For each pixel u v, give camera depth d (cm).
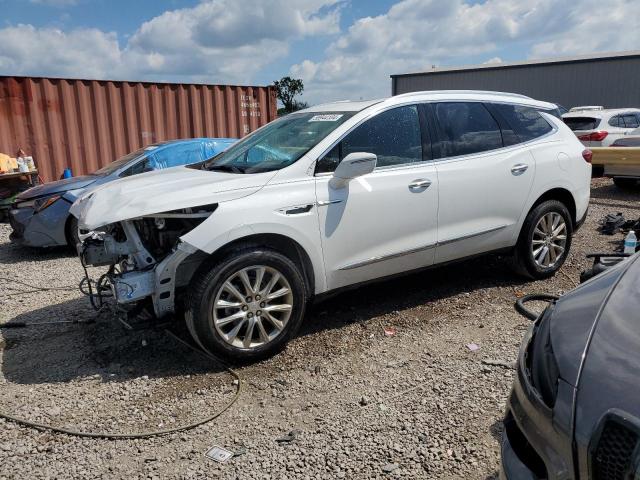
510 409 208
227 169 443
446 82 3406
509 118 521
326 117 455
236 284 380
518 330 434
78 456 293
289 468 279
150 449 298
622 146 1133
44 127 1020
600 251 669
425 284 548
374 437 303
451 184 463
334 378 368
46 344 436
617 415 154
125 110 1080
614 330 187
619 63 2747
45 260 738
